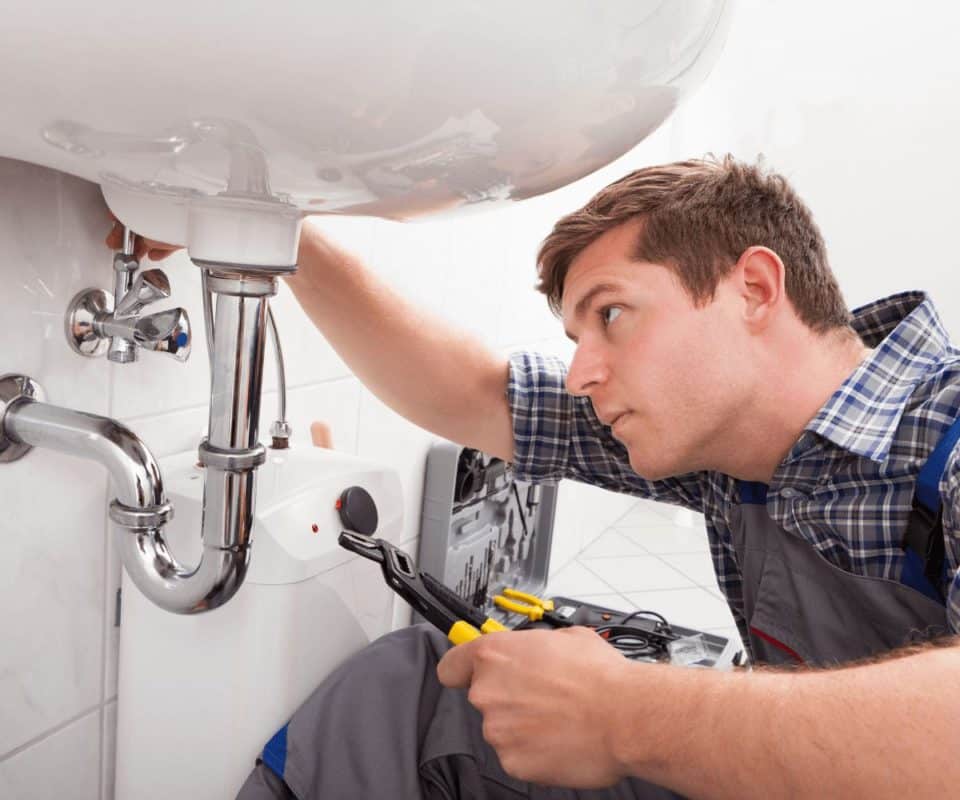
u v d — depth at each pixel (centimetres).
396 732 81
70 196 73
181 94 36
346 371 118
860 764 45
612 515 238
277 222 54
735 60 243
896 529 75
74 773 85
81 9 32
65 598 80
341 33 34
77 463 79
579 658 58
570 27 38
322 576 80
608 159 53
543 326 187
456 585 144
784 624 87
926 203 235
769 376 78
